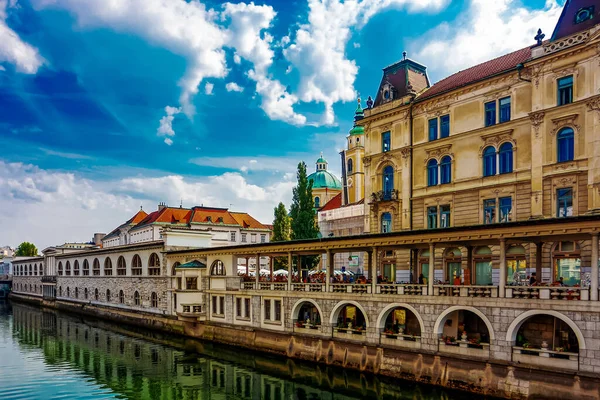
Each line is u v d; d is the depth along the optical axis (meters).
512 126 32.88
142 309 59.16
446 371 26.77
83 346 46.91
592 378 21.61
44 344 48.34
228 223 95.00
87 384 32.84
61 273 88.19
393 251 40.12
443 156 37.62
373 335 31.06
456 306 26.89
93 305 72.94
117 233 117.44
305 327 36.16
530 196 31.50
